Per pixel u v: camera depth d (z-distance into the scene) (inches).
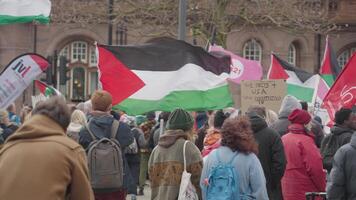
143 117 1034.7
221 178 385.4
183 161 429.1
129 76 591.5
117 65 589.9
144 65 597.6
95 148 463.8
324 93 928.9
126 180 497.4
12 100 482.0
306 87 944.9
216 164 391.9
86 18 2063.2
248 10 1542.8
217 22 1446.9
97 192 462.3
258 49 2175.2
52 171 284.4
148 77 595.8
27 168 284.8
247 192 387.9
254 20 1569.9
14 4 541.3
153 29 1673.2
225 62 613.9
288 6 1595.7
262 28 2148.1
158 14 1508.4
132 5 1502.2
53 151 286.7
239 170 387.9
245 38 2154.3
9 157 288.4
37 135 291.9
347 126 542.9
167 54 601.3
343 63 2310.5
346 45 2299.5
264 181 391.9
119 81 591.5
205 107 602.2
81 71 2183.8
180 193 420.8
